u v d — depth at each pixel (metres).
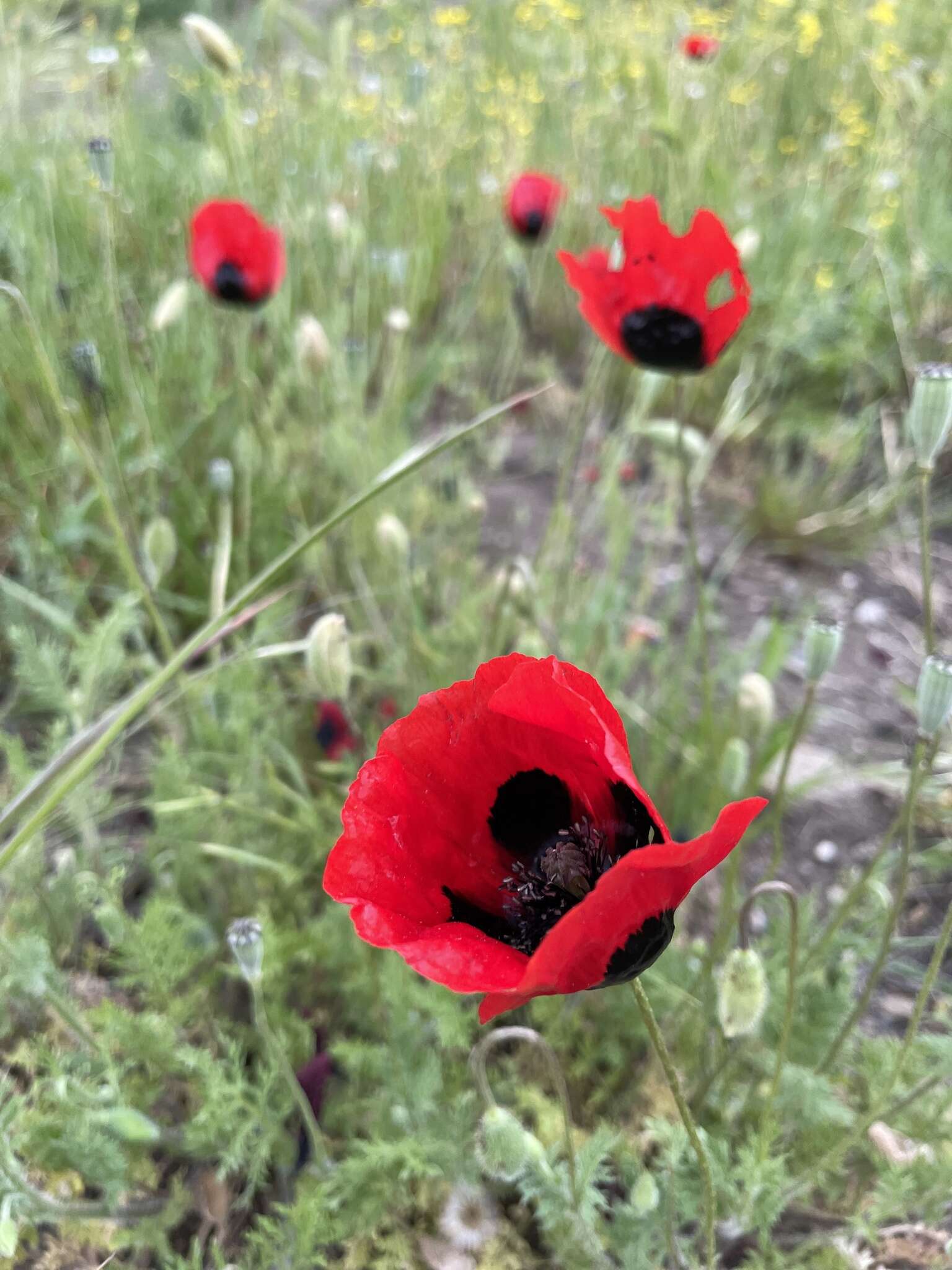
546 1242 0.19
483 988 0.10
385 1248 0.19
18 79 0.50
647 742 0.29
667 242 0.21
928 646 0.18
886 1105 0.20
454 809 0.13
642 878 0.10
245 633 0.32
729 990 0.16
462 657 0.29
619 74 0.55
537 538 0.41
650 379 0.28
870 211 0.49
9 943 0.18
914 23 0.65
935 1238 0.20
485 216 0.51
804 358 0.47
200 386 0.37
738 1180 0.20
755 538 0.42
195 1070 0.20
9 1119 0.16
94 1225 0.19
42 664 0.24
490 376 0.49
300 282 0.43
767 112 0.60
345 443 0.33
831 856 0.30
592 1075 0.23
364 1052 0.20
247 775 0.25
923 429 0.17
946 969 0.27
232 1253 0.20
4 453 0.37
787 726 0.27
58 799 0.15
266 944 0.21
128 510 0.29
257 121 0.48
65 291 0.35
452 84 0.59
